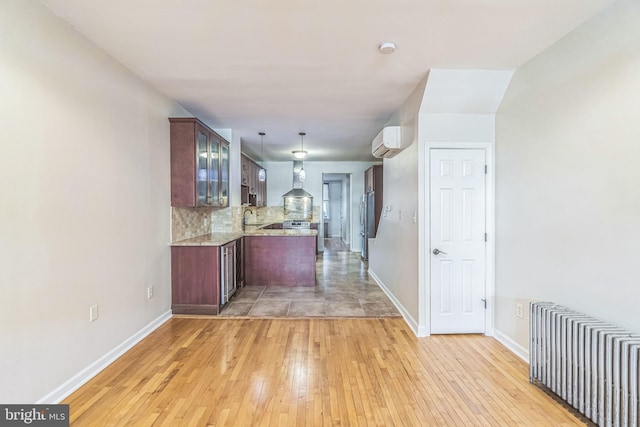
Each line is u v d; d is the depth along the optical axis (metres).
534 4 1.92
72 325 2.23
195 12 2.00
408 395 2.20
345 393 2.22
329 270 6.47
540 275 2.56
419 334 3.22
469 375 2.46
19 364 1.84
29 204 1.91
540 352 2.28
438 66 2.79
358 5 1.93
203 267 3.79
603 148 1.99
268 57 2.63
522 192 2.78
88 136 2.40
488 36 2.29
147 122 3.23
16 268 1.82
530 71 2.67
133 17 2.07
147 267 3.25
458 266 3.27
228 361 2.66
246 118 4.52
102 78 2.54
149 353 2.80
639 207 1.78
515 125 2.88
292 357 2.74
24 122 1.87
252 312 3.88
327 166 9.03
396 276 4.14
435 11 1.99
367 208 7.35
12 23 1.79
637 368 1.60
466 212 3.26
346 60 2.68
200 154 3.90
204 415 1.97
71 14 2.04
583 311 2.14
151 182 3.33
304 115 4.34
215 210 5.21
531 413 2.00
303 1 1.89
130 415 1.96
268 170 9.02
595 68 2.04
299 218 9.01
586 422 1.91
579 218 2.18
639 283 1.79
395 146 3.77
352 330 3.36
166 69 2.87
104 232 2.58
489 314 3.25
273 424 1.90
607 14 1.95
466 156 3.25
